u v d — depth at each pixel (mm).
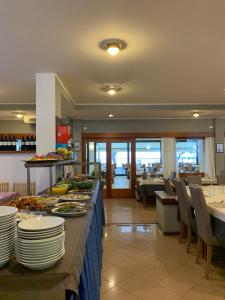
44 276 929
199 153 8617
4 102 5781
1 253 957
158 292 2580
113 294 2545
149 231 4715
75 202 2248
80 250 1228
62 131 3830
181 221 4059
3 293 929
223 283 2750
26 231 947
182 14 2246
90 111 6305
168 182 4945
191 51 3033
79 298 1182
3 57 3152
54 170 3752
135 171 8445
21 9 2143
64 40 2709
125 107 6027
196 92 4996
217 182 5785
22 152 4941
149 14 2238
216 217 2863
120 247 3883
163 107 6070
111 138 8406
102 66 3502
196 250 3719
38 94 3715
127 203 7523
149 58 3236
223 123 8312
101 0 2037
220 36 2662
